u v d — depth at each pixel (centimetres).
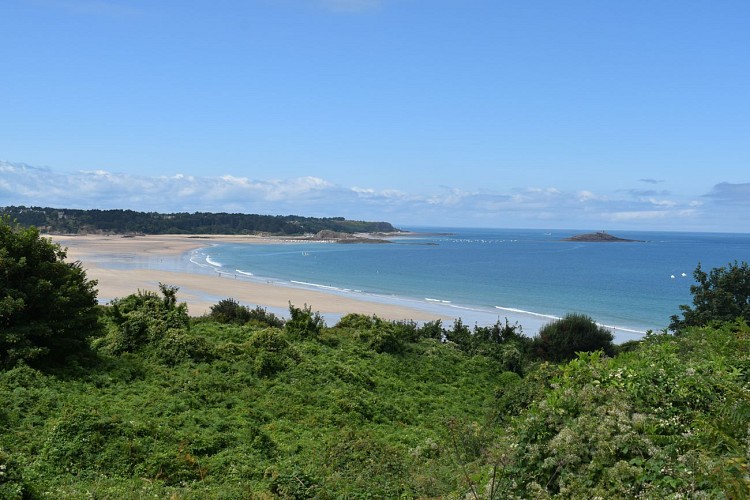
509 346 2722
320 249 19012
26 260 1811
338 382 2012
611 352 2756
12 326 1738
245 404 1738
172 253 14050
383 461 1284
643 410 943
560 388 1080
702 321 2848
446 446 1417
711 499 688
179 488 1155
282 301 6225
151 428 1397
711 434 796
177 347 2019
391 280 9438
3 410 1384
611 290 8369
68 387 1619
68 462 1199
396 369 2348
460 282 9306
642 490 766
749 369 1095
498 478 904
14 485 977
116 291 6053
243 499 1097
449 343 2839
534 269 12200
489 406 1939
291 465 1274
